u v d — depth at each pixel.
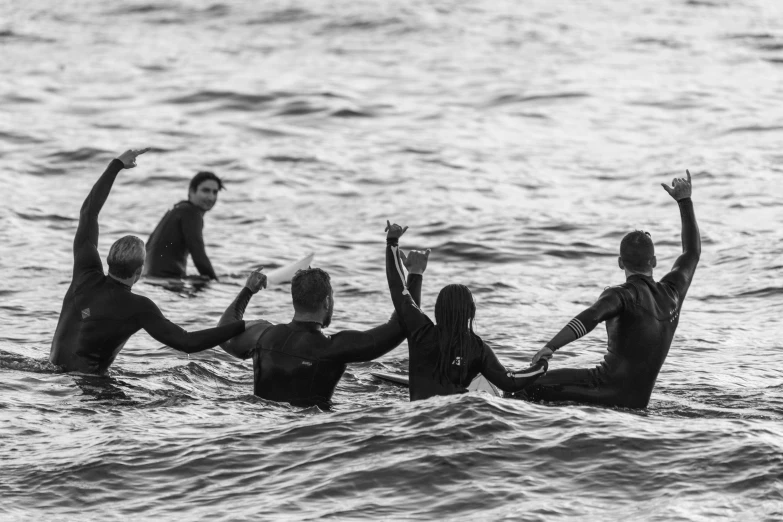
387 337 26.53
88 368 28.98
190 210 44.94
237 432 22.56
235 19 122.19
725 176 63.75
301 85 91.81
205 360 32.31
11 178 63.88
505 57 104.06
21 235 51.75
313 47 109.06
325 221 56.75
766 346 35.97
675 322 27.23
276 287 44.41
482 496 19.02
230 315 28.61
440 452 20.73
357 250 51.34
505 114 82.75
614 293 26.59
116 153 70.31
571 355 34.56
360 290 44.16
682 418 25.72
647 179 64.38
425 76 96.25
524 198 61.00
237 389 29.27
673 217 56.09
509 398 26.42
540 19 123.06
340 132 77.38
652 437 21.33
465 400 23.28
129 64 100.25
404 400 28.27
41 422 24.31
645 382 26.91
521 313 40.59
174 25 119.44
